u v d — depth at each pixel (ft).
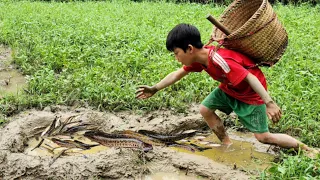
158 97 8.66
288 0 19.81
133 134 7.56
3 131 7.47
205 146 7.30
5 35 13.47
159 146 7.25
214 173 6.30
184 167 6.51
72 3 20.75
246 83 6.20
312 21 14.48
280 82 9.15
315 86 8.86
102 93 8.63
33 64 10.92
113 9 18.38
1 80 10.21
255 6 6.60
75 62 10.57
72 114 8.19
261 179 5.77
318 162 5.85
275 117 5.75
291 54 10.93
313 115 7.76
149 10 17.84
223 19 6.62
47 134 7.69
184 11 17.17
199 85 9.20
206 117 7.09
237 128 7.79
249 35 5.79
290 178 5.59
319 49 11.34
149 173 6.44
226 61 5.82
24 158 6.53
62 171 6.30
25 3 19.98
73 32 12.79
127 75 9.67
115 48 11.49
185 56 6.01
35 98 8.75
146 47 11.39
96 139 7.49
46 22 14.89
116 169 6.35
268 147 7.16
